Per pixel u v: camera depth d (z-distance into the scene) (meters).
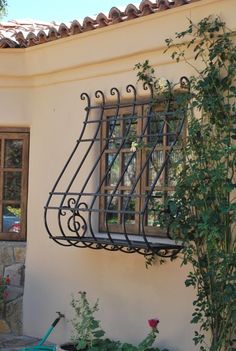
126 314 6.90
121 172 7.07
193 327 6.27
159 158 6.70
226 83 5.96
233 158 5.79
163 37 6.54
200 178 5.88
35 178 7.95
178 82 6.50
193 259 6.08
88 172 7.37
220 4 6.04
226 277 5.75
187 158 6.16
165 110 6.54
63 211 7.58
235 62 5.93
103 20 6.88
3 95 8.12
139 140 6.75
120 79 7.09
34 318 7.85
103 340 6.85
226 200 5.80
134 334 6.81
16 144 8.18
